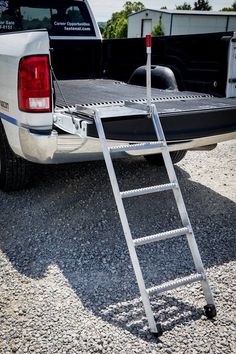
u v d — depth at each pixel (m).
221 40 3.72
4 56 3.15
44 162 3.15
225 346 2.14
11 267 2.81
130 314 2.37
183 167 4.90
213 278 2.74
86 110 2.79
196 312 2.40
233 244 3.17
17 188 3.89
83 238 3.19
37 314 2.34
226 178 4.55
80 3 5.43
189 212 3.68
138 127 2.97
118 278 2.71
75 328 2.24
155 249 3.08
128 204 3.78
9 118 3.24
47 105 2.95
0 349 2.08
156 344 2.14
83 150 3.02
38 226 3.35
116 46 5.42
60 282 2.65
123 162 4.86
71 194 3.91
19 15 4.96
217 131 3.35
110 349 2.10
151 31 33.00
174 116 3.13
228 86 3.78
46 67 2.90
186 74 4.29
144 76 4.88
